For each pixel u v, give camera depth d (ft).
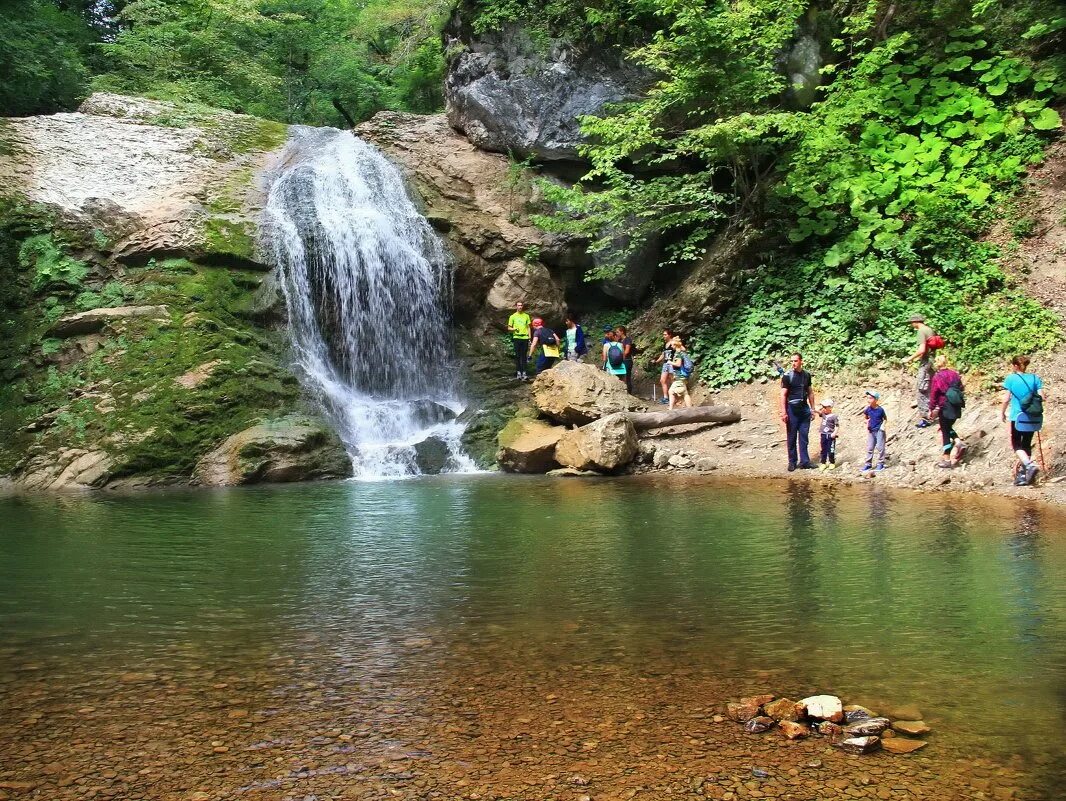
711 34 56.03
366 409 57.21
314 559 25.30
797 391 45.83
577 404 53.93
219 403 50.39
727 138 57.77
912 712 13.35
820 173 61.36
